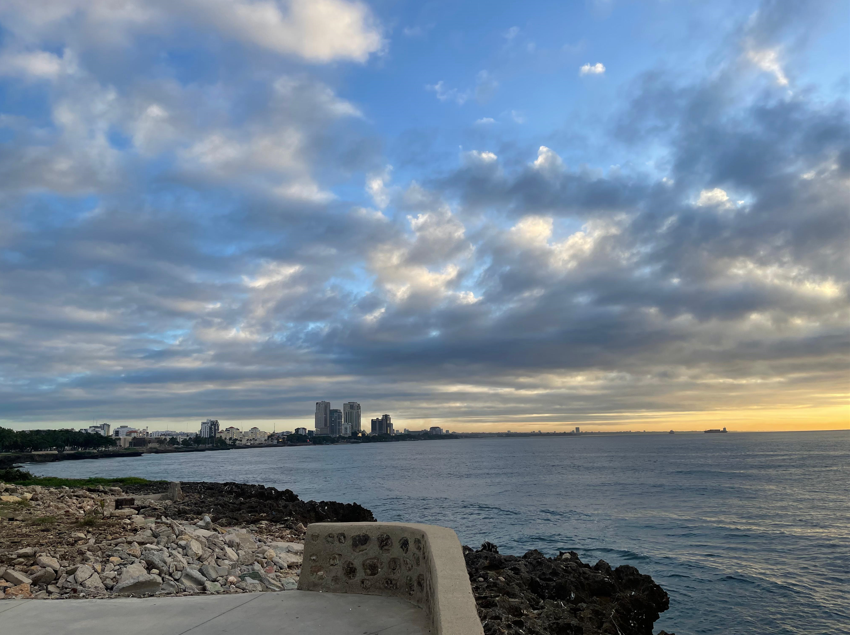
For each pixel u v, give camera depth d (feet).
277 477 292.40
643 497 168.35
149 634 18.39
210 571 35.88
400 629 18.60
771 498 161.99
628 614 44.73
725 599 66.03
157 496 109.19
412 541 22.22
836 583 71.82
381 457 590.96
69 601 22.59
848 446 636.48
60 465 455.22
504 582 45.01
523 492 189.67
